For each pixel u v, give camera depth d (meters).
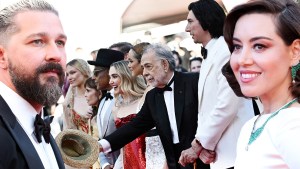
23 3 1.77
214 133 3.28
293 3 1.80
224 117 3.25
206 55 3.52
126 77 4.34
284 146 1.67
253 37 1.78
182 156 3.39
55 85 1.75
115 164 4.48
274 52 1.77
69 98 5.09
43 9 1.77
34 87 1.73
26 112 1.77
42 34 1.74
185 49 10.02
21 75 1.73
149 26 10.17
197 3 3.55
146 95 3.88
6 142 1.63
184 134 3.65
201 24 3.51
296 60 1.79
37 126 1.78
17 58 1.73
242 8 1.82
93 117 4.88
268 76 1.78
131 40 10.31
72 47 10.54
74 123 5.05
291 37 1.77
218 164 3.33
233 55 1.86
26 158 1.67
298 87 1.78
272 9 1.77
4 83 1.76
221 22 3.49
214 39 3.51
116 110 4.47
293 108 1.73
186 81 3.73
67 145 2.31
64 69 1.80
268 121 1.76
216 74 3.36
